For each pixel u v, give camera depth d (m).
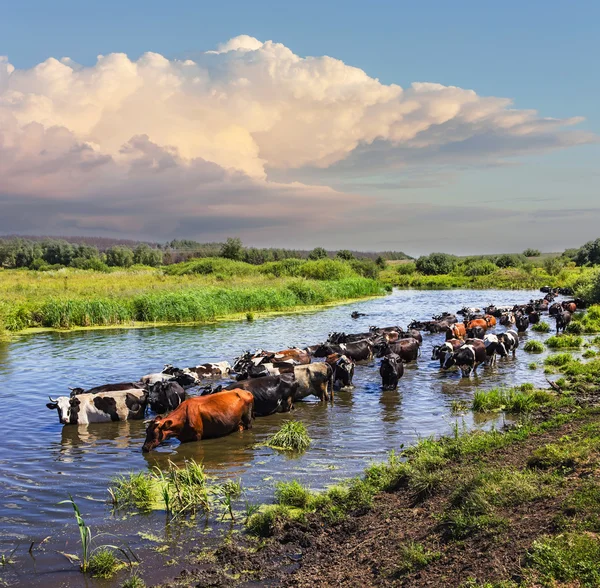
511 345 22.27
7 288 46.47
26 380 19.19
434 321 32.06
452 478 8.99
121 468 11.31
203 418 12.99
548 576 5.75
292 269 69.62
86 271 80.06
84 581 7.27
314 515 8.91
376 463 11.07
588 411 11.59
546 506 7.18
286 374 15.52
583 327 29.22
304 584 6.96
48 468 11.30
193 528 8.72
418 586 6.30
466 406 15.09
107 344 26.80
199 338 28.61
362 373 20.30
